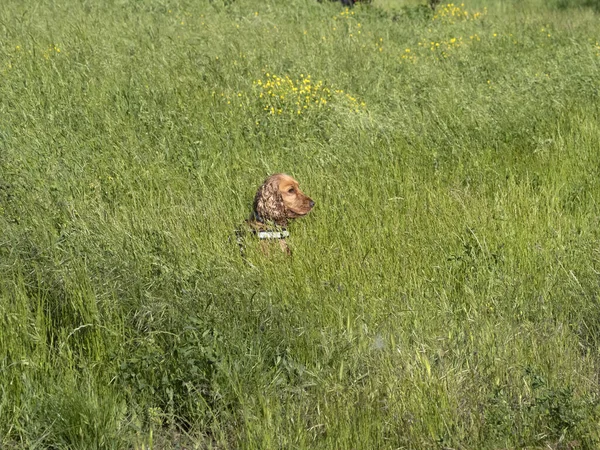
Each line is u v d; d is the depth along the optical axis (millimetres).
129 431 4066
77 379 4371
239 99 9062
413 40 13781
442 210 6473
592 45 12906
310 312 5004
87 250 5234
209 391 4301
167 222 6031
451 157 7883
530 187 7172
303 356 4637
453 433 4027
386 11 17828
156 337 4652
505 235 6051
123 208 6273
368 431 3936
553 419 4031
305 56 11391
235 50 11398
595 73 10469
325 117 8695
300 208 5758
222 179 7219
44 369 4352
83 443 3859
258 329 4617
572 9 19641
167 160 7703
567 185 7273
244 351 4449
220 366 4230
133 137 8055
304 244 5816
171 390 4180
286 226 5918
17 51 10555
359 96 9719
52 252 5152
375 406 4152
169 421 4188
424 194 6875
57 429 3959
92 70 9883
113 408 4105
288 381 4469
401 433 4031
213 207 6406
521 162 7832
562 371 4504
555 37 14258
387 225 6270
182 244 5535
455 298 5371
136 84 9430
